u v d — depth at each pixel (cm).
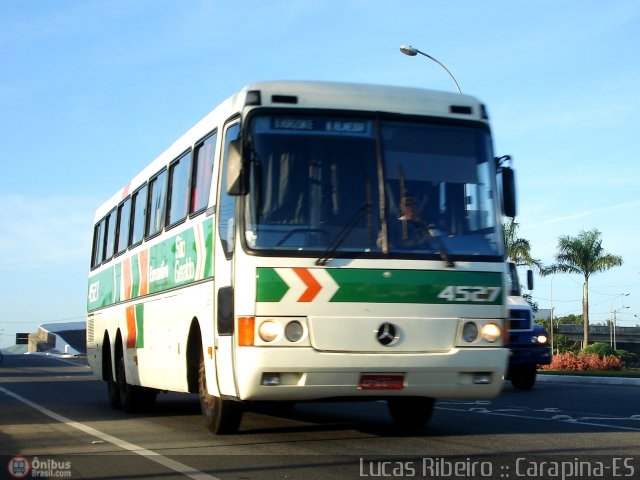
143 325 1446
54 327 11138
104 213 1914
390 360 952
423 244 982
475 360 980
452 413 1437
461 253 993
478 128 1040
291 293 943
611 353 5066
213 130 1119
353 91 1012
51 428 1305
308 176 973
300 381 948
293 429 1206
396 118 1012
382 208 978
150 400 1569
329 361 939
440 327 973
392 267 966
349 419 1345
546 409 1511
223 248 1024
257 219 955
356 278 955
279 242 951
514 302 2136
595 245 5481
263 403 1095
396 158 998
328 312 947
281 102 987
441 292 978
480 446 1020
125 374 1575
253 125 976
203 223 1120
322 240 958
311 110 991
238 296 955
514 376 2148
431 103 1033
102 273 1875
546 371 3006
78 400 1936
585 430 1181
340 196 974
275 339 935
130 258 1584
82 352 9225
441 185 1006
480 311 991
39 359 6550
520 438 1095
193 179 1202
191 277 1167
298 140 981
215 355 1041
